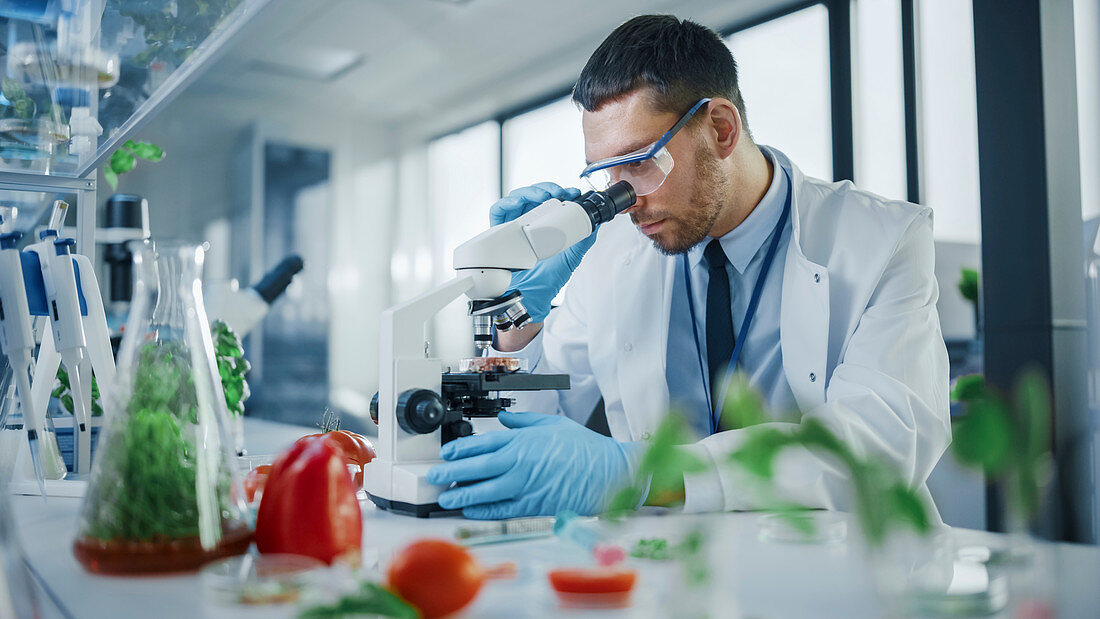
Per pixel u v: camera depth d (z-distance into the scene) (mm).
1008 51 2904
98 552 674
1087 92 2871
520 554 781
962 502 2570
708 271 1754
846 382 1354
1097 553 727
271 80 5898
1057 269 2828
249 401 5953
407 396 1040
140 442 688
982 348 2980
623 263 1832
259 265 5984
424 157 6527
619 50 1474
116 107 1506
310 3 4789
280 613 583
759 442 489
